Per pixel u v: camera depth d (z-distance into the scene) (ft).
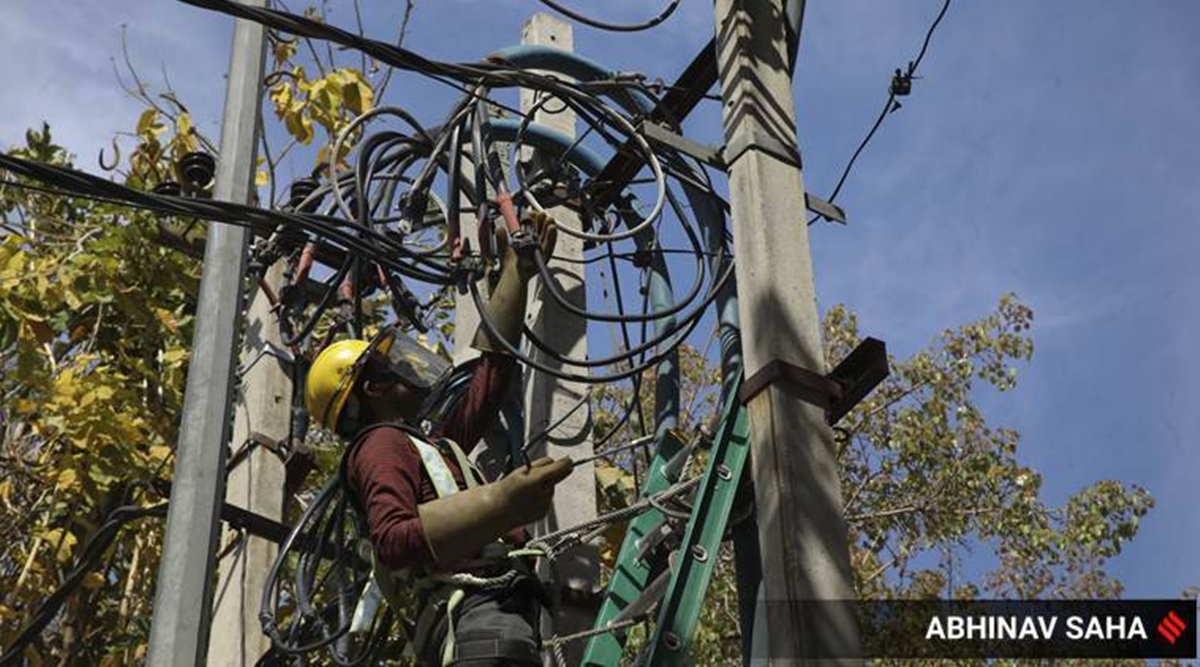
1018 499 57.62
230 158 23.71
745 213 20.34
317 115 34.86
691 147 23.41
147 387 36.63
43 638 36.11
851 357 22.62
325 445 38.11
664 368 26.55
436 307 38.55
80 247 36.09
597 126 24.95
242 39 24.97
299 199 29.43
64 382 33.88
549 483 13.37
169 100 37.88
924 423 57.93
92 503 34.71
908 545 57.26
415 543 13.43
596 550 26.76
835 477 18.33
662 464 24.31
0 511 36.68
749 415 18.83
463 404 17.38
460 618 14.64
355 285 27.63
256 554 27.78
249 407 29.76
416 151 26.84
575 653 25.13
